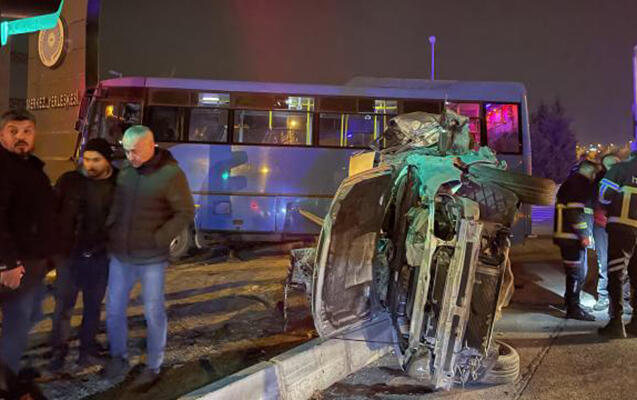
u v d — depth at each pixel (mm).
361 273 4332
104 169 4234
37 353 4629
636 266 5590
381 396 4156
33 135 3523
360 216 4145
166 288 7570
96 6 9258
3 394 3537
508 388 4293
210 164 11594
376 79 12102
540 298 7562
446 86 12195
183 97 11602
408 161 4441
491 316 3936
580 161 6652
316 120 11812
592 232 7168
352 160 4855
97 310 4414
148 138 3930
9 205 3420
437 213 4172
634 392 4215
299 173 11703
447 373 3879
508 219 4137
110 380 4152
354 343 4652
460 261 3812
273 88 11789
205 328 5629
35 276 3621
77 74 12406
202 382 4191
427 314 3992
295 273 5508
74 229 4219
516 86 12406
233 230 11586
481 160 4355
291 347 5043
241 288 7574
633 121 8734
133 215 3961
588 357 5031
